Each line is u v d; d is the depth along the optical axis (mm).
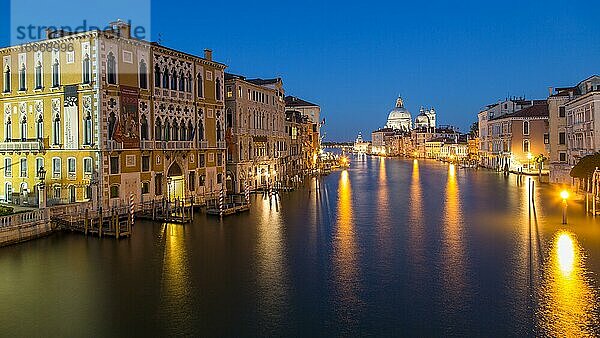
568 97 78250
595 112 60125
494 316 19703
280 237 35281
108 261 28188
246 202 52031
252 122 68125
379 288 23328
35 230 34000
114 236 34719
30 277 25094
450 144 189250
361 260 28484
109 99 42531
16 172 46500
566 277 24578
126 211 43469
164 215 43406
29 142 44844
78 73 42688
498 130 113375
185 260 28438
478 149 141625
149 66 47000
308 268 26781
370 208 51406
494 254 29547
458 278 24766
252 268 26750
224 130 58906
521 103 121375
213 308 20781
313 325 19047
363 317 19797
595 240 32938
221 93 58406
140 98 45875
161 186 48469
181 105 51312
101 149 41594
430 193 66688
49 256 29266
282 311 20453
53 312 20375
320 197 62531
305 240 34188
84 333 18391
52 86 44219
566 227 37938
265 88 72938
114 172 42938
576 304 20828
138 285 23797
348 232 37219
